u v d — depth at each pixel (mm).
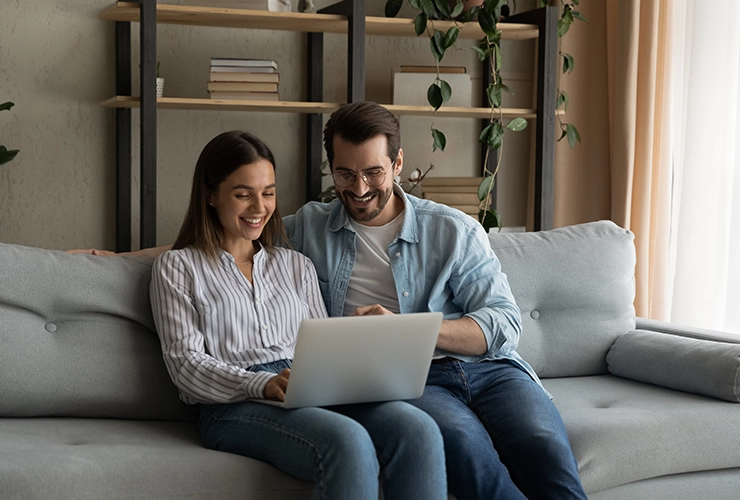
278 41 3170
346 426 1435
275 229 1973
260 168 1818
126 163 2936
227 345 1775
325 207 2104
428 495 1464
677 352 2109
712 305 2984
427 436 1477
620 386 2168
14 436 1607
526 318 2273
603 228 2428
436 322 1540
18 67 2877
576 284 2303
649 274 3195
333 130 1896
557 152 3377
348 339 1469
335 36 3227
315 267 2014
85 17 2934
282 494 1504
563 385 2195
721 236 2955
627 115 3100
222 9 2676
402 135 3363
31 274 1805
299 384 1496
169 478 1443
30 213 2932
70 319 1828
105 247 3023
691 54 3027
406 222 1958
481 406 1801
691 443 1827
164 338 1749
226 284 1817
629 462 1758
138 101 2674
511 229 3488
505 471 1560
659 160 3148
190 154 3102
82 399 1780
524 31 3025
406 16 3264
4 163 2629
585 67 3359
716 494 1880
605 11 3328
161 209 3084
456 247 1935
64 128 2943
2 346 1734
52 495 1361
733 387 1940
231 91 2781
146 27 2525
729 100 2936
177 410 1860
